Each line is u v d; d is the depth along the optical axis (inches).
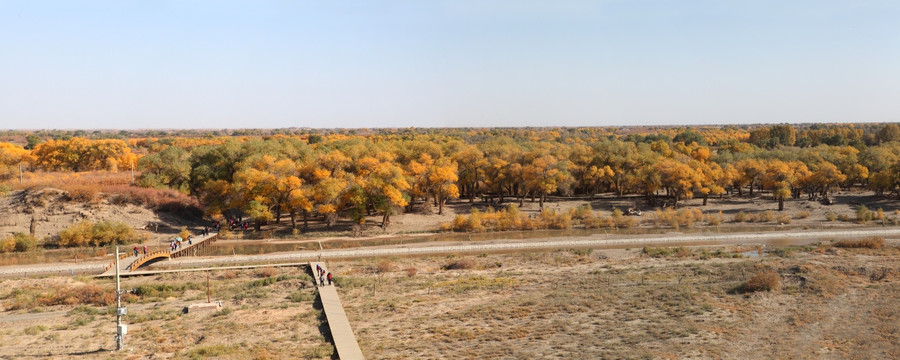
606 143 5866.1
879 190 5339.6
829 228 3976.4
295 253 3316.9
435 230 4124.0
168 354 1651.1
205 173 4500.5
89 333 1872.5
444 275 2726.4
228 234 3897.6
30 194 4001.0
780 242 3533.5
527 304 2102.6
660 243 3577.8
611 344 1651.1
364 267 2940.5
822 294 2082.9
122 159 6008.9
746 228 4094.5
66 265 3019.2
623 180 5344.5
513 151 5231.3
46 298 2295.8
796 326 1775.3
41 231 3700.8
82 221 3713.1
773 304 1998.0
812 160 5762.8
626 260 3026.6
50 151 5915.4
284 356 1610.5
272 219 4439.0
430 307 2123.5
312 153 5123.0
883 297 2037.4
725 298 2091.5
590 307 2038.6
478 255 3292.3
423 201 5177.2
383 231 4077.3
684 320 1851.6
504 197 5497.1
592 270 2733.8
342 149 5364.2
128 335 1840.6
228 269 2930.6
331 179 4037.9
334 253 3302.2
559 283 2444.6
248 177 4005.9
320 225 4252.0
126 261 3048.7
